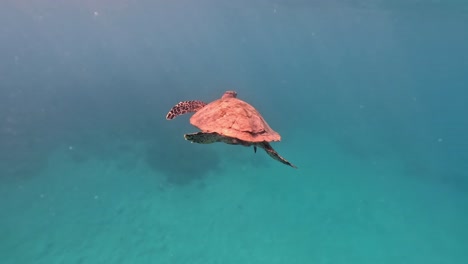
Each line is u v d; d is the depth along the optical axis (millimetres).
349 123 38188
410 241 17547
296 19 83125
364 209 19984
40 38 80938
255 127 4688
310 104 46562
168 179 20344
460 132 41344
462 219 19906
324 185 22203
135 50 80625
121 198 18125
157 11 95625
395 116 47312
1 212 15805
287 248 16141
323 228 17844
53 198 17422
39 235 14828
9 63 44188
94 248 14500
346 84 78812
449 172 26391
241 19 100062
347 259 15859
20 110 27312
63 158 21109
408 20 65688
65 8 93062
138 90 38969
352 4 48906
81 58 56625
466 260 16453
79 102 31391
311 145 28969
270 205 19328
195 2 70250
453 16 54750
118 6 87062
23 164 19844
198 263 14469
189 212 17781
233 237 16391
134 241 15258
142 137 25250
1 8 95125
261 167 23328
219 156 23812
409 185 23562
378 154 28891
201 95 41188
